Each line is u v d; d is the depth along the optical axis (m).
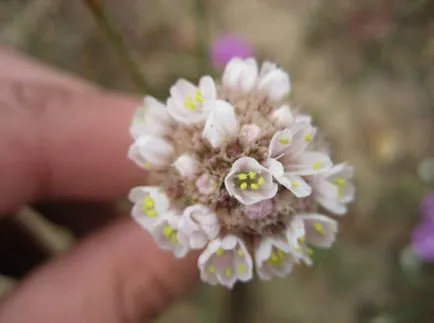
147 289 0.06
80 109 0.06
